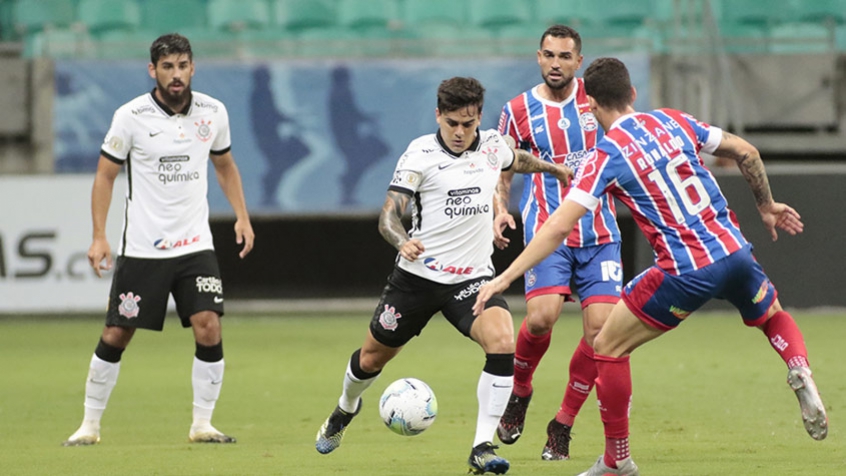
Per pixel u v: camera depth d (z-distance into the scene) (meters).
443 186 20.83
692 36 63.09
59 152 59.91
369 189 59.88
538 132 25.45
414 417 21.09
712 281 18.67
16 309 54.66
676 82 61.62
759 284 19.20
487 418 20.45
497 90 59.94
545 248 18.52
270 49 61.78
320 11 67.69
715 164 59.06
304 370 39.03
